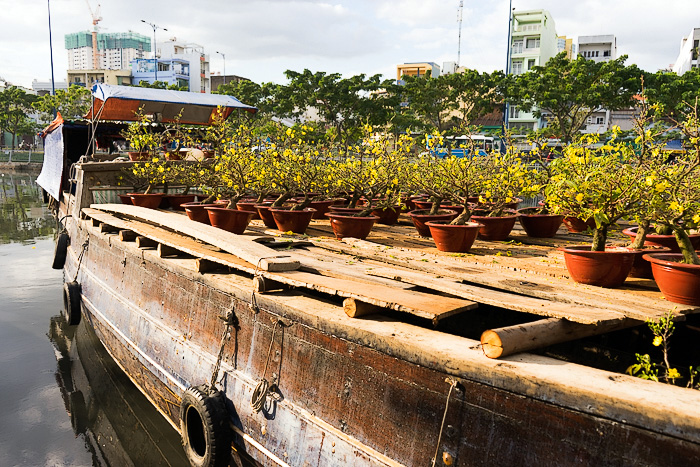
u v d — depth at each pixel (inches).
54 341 339.3
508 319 158.1
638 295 138.9
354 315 131.8
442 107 1238.9
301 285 145.4
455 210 283.1
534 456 94.9
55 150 546.6
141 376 240.1
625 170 148.9
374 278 153.8
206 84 4156.0
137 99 421.4
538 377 94.2
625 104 1022.4
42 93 3688.5
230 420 167.8
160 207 374.0
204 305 190.2
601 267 145.9
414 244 230.5
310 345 140.9
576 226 256.4
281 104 1252.5
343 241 222.7
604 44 2055.9
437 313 113.7
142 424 234.2
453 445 106.0
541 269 171.5
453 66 2203.5
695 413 78.7
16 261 538.3
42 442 224.7
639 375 119.4
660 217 140.6
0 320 373.7
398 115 1218.0
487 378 100.3
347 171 272.1
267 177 279.0
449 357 106.0
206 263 191.8
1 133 2667.3
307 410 140.5
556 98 1043.3
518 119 1824.6
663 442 81.1
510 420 98.3
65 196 480.4
